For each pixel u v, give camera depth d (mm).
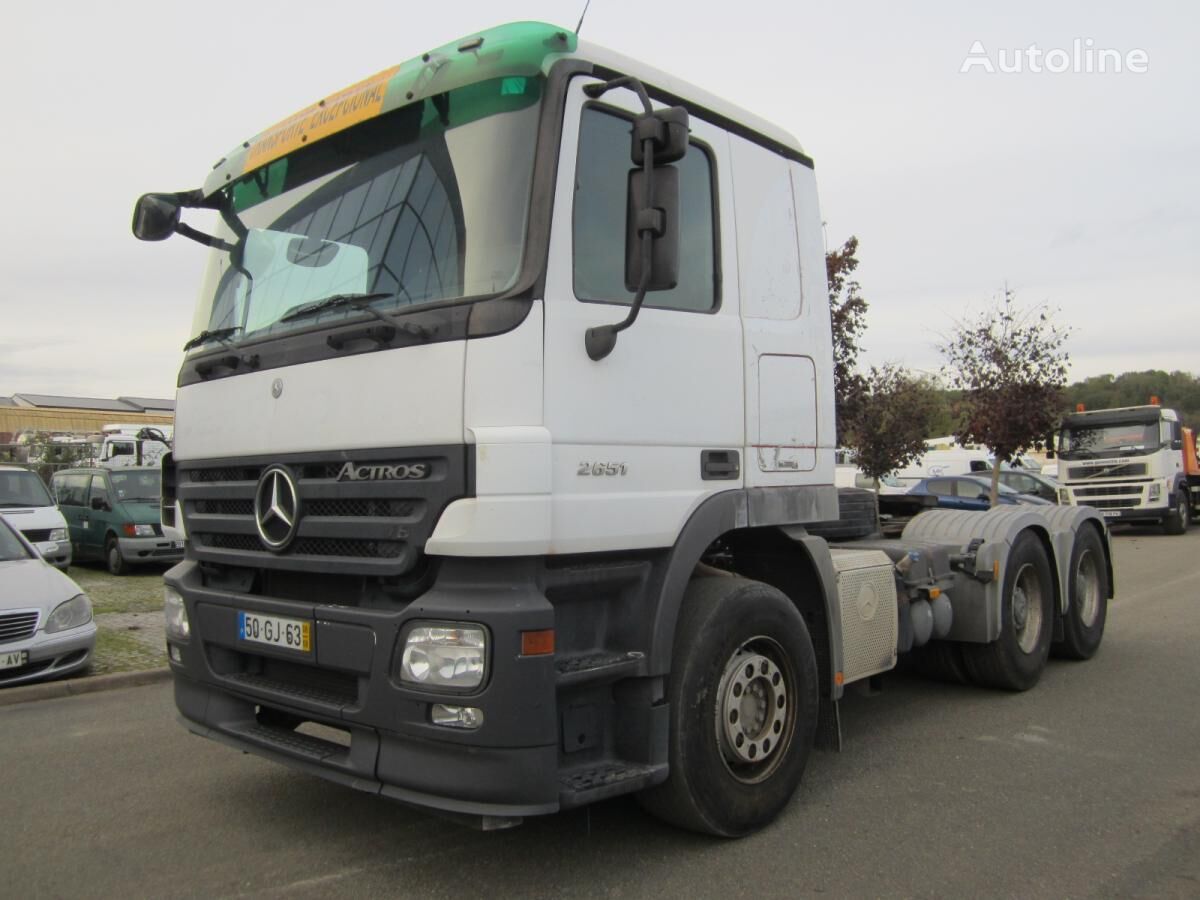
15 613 7426
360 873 3906
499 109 3637
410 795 3408
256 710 4312
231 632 4109
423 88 3828
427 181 3789
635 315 3506
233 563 4199
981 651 6688
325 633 3652
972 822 4426
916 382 19297
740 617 4148
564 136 3570
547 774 3314
